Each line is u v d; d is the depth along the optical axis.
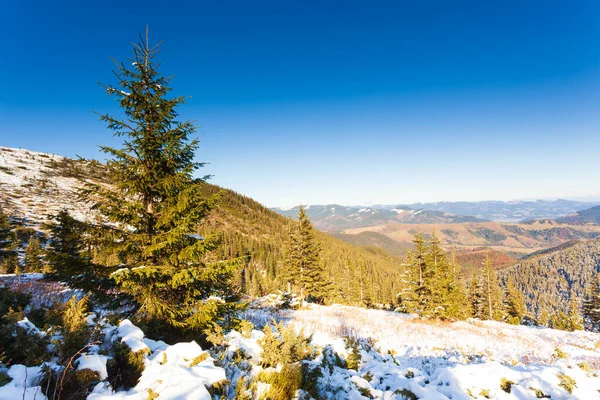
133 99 7.93
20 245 36.50
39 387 2.88
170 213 7.73
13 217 47.06
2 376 2.97
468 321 29.61
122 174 7.65
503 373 5.75
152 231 8.14
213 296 8.98
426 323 24.88
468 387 5.39
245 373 4.59
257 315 16.38
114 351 4.26
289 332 5.69
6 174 76.69
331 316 21.23
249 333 6.19
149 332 7.02
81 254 7.36
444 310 27.53
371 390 5.28
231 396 3.96
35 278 15.32
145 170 8.04
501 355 13.03
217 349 5.33
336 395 5.02
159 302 7.61
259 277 67.62
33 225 46.28
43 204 61.28
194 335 7.66
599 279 46.94
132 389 3.57
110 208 7.46
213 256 8.80
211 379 3.83
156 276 7.36
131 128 7.91
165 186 7.82
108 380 3.77
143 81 8.12
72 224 7.22
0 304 5.31
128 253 7.66
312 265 35.75
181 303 8.17
